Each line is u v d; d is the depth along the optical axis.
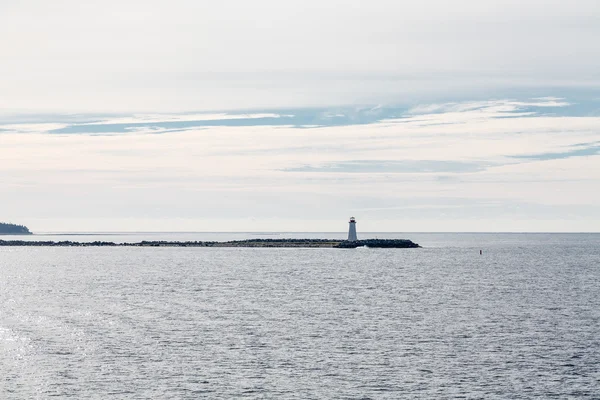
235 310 119.50
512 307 124.81
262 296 142.50
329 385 69.19
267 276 194.12
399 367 76.12
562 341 90.00
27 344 86.81
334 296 142.88
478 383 70.00
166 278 188.12
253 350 84.19
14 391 66.56
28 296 142.62
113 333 95.00
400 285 167.62
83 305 126.38
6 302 131.38
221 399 64.69
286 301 133.50
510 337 92.88
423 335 94.44
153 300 135.00
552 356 81.19
